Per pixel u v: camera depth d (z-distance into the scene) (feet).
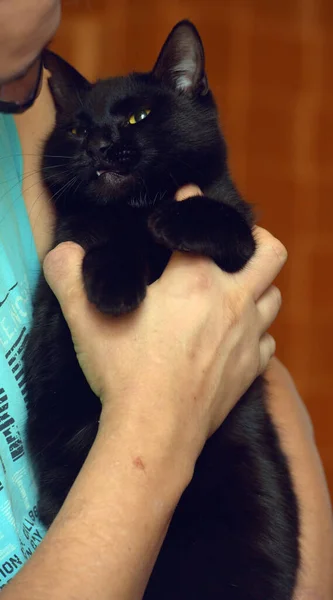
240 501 1.87
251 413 1.95
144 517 1.39
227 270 1.73
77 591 1.31
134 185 1.98
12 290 1.75
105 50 3.32
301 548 1.89
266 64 3.43
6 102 1.54
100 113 2.04
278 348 3.61
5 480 1.61
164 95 2.07
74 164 2.00
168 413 1.48
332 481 3.58
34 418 1.78
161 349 1.55
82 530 1.36
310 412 3.62
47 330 1.84
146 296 1.62
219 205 1.80
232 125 3.44
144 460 1.42
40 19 1.46
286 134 3.50
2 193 1.77
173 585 1.77
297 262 3.59
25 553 1.59
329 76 3.49
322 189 3.56
